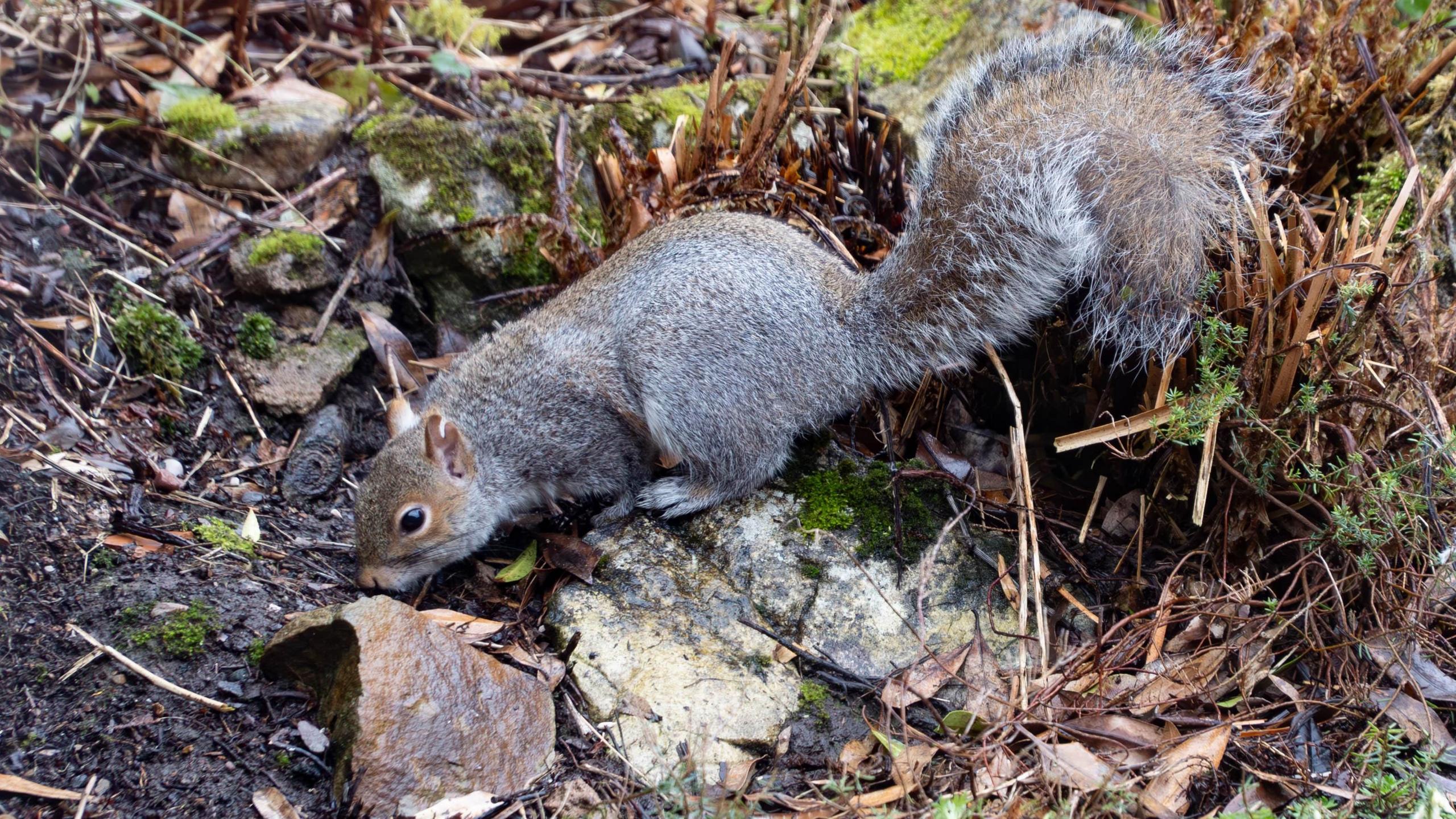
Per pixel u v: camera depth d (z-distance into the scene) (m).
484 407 1.27
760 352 1.24
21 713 1.15
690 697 1.19
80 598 1.18
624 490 1.28
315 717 1.17
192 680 1.17
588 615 1.22
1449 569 1.17
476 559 1.27
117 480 1.24
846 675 1.20
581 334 1.27
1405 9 1.30
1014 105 1.24
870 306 1.25
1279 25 1.30
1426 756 1.15
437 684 1.16
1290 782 1.15
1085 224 1.21
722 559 1.24
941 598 1.22
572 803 1.15
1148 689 1.19
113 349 1.29
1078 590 1.23
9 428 1.24
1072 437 1.22
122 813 1.13
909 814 1.13
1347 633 1.18
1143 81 1.24
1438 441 1.18
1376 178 1.27
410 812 1.14
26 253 1.30
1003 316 1.24
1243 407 1.19
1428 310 1.22
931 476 1.24
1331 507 1.20
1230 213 1.22
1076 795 1.13
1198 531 1.23
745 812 1.14
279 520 1.26
